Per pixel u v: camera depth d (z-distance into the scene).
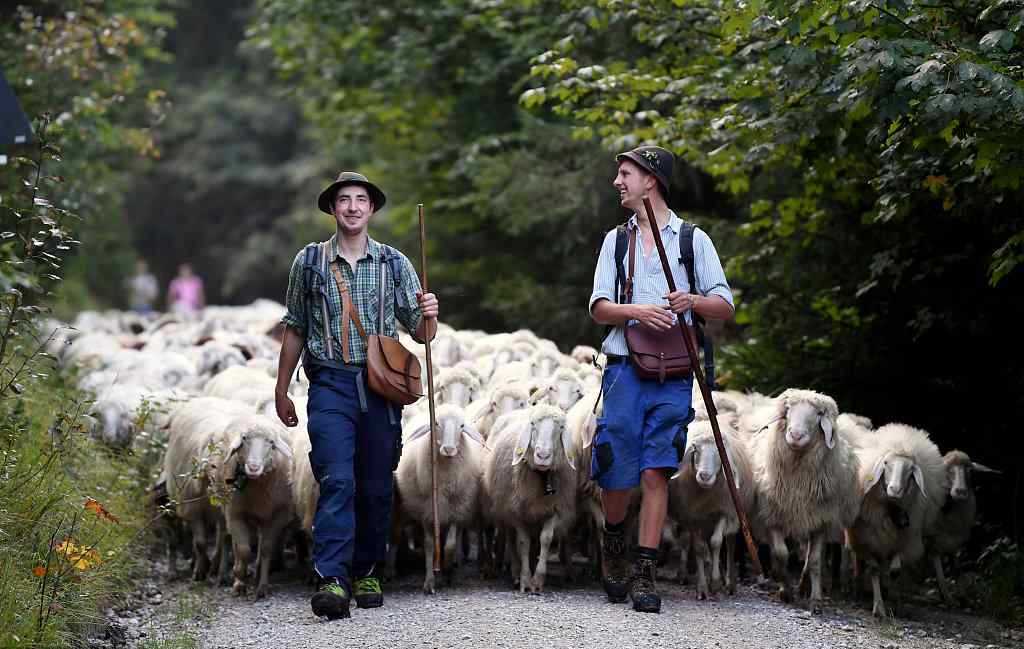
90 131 18.98
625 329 8.99
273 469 9.99
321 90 29.20
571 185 22.42
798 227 14.74
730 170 13.93
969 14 9.69
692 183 22.03
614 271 9.17
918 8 9.56
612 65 13.73
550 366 13.34
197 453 10.70
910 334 14.16
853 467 10.40
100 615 8.58
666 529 12.32
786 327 15.45
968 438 14.05
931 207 13.12
